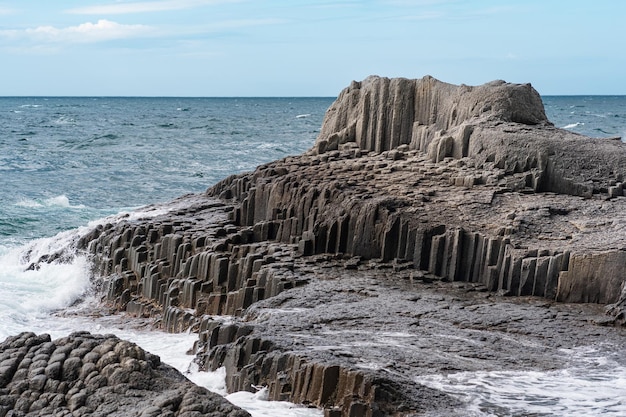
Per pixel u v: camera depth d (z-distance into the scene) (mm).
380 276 24922
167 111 192375
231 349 17953
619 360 18047
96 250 30703
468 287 24000
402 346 18328
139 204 47281
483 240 24328
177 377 12430
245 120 139500
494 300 22922
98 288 29391
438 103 34656
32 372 12258
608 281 22125
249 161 66250
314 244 26828
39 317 27438
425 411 14828
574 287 22531
